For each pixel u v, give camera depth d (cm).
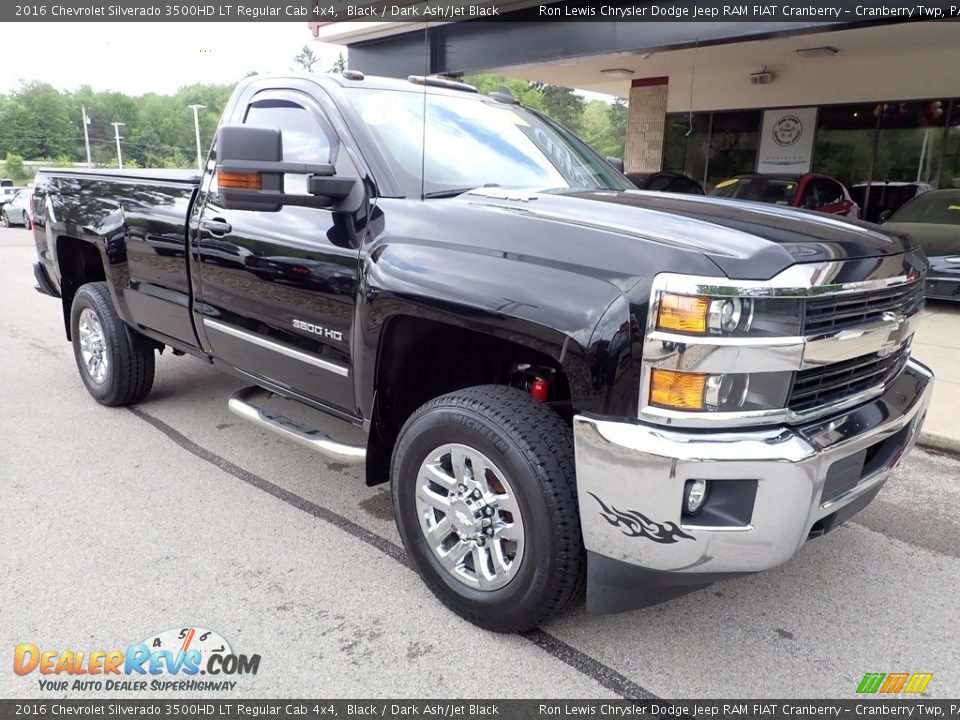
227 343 378
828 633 270
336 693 234
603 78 1560
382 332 278
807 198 1124
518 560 247
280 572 302
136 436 447
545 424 241
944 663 254
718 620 276
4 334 730
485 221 259
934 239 862
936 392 527
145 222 411
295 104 346
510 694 235
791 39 1163
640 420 215
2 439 439
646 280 213
